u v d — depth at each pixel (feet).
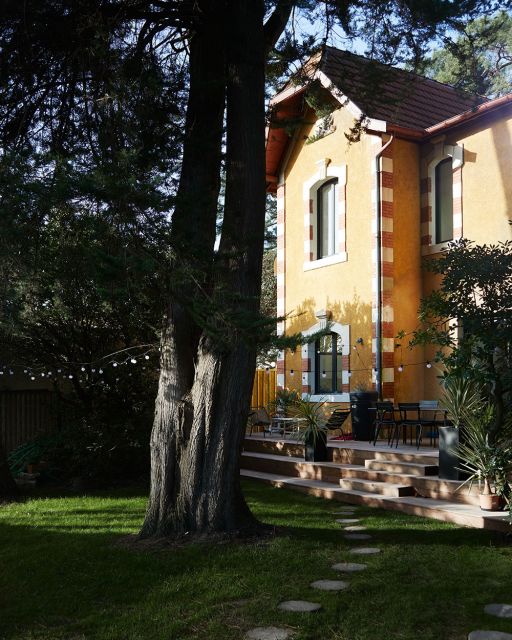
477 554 22.71
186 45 29.48
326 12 29.71
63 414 43.14
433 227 49.03
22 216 20.83
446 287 25.89
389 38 30.35
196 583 20.01
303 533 26.08
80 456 40.16
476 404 30.96
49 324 39.52
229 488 25.08
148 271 19.90
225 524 24.82
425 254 49.21
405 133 48.39
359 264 50.42
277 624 16.83
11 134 27.58
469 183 45.68
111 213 20.33
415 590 19.08
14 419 46.06
